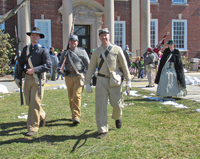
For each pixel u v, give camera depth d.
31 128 4.19
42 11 19.20
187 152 3.38
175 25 23.20
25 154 3.35
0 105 6.63
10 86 11.41
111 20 18.58
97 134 4.16
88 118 5.27
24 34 17.86
